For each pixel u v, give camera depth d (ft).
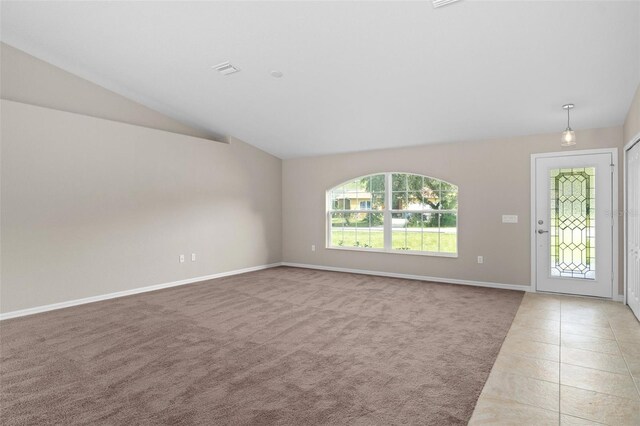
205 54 13.03
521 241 16.80
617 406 7.02
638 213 12.21
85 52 13.83
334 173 22.62
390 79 13.24
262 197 23.40
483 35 10.30
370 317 12.78
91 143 15.20
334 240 23.08
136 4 10.77
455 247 18.89
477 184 17.87
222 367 8.79
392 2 9.52
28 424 6.48
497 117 15.24
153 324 12.05
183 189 18.75
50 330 11.48
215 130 20.81
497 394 7.52
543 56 10.88
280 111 17.29
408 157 19.92
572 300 14.97
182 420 6.59
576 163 15.53
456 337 10.78
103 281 15.49
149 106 18.11
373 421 6.56
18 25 12.53
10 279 12.96
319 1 9.84
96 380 8.12
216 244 20.38
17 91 14.05
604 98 12.78
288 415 6.75
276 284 18.44
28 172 13.41
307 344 10.27
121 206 16.19
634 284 13.01
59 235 14.20
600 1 8.57
